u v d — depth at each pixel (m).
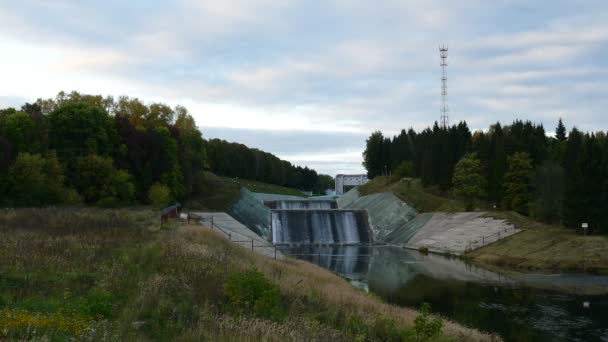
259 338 15.20
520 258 63.12
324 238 103.25
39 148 62.50
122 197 69.94
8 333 12.55
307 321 18.33
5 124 60.41
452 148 114.88
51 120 69.00
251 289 20.34
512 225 77.50
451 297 43.09
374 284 49.97
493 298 42.59
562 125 140.62
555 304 40.03
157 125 97.81
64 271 21.83
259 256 43.09
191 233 41.03
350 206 127.94
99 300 17.14
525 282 50.25
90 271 22.58
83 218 42.56
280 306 20.91
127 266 23.81
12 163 57.22
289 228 104.38
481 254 69.56
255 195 134.38
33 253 24.59
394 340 19.94
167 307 17.88
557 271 56.53
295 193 184.75
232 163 168.12
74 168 67.69
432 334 20.14
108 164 67.81
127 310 16.75
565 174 76.19
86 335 13.04
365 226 107.75
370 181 149.25
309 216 107.38
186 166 97.06
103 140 72.00
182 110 108.62
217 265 26.97
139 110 97.81
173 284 20.88
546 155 98.69
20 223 37.53
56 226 37.16
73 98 91.75
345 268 63.06
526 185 88.00
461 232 82.94
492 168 97.12
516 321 34.53
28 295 17.84
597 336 30.97
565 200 68.19
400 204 109.00
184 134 105.31
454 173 103.88
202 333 15.29
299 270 40.22
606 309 38.25
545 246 64.06
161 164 82.50
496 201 94.88
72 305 16.45
